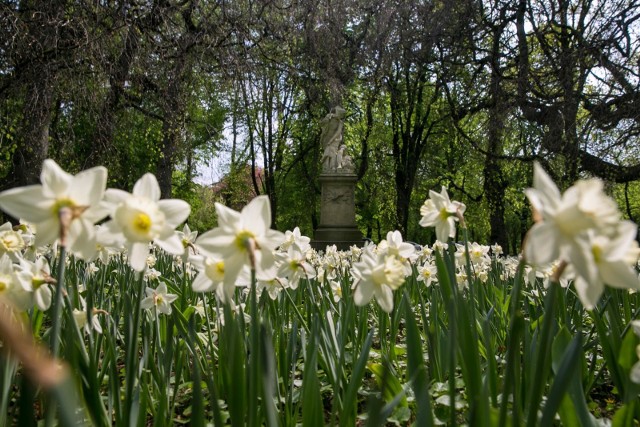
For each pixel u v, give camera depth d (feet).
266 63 49.98
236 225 4.62
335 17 56.75
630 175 48.08
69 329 5.32
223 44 42.93
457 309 5.57
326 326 8.01
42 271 5.83
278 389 7.11
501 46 57.88
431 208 7.07
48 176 3.99
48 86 32.60
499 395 7.44
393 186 89.40
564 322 8.87
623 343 5.60
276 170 96.99
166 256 21.77
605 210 3.26
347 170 57.88
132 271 11.29
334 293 12.03
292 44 53.36
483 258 13.70
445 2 54.65
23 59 32.55
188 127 47.42
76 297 8.36
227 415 7.98
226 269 4.63
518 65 52.16
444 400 8.03
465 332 5.45
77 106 35.88
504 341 11.46
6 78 33.09
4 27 30.71
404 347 12.22
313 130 88.79
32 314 7.95
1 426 4.86
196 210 103.45
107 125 37.14
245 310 9.57
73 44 33.32
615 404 8.95
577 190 3.34
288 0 50.80
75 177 4.05
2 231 6.91
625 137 41.50
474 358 5.41
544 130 49.06
